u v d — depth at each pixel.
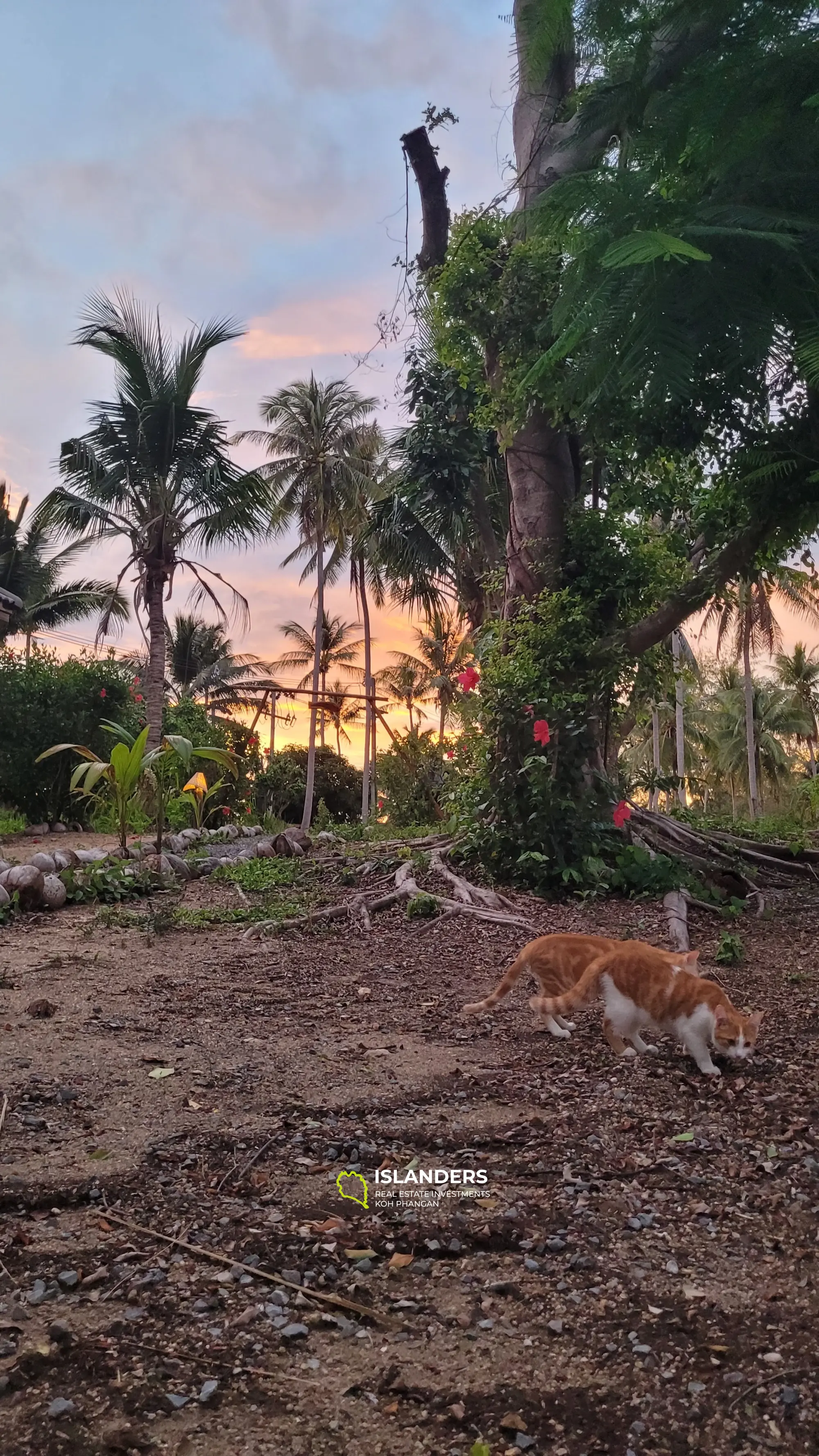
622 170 2.84
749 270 2.55
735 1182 3.15
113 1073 4.05
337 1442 1.98
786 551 8.70
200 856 10.78
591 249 2.77
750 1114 3.72
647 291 2.61
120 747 9.30
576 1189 3.09
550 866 8.33
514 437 9.28
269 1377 2.17
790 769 44.31
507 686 8.75
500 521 16.80
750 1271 2.63
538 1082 4.09
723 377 3.01
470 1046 4.61
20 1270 2.55
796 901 8.55
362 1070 4.20
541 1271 2.63
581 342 2.89
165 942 6.77
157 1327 2.32
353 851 10.02
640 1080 4.11
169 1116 3.59
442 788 11.29
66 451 20.39
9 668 16.02
